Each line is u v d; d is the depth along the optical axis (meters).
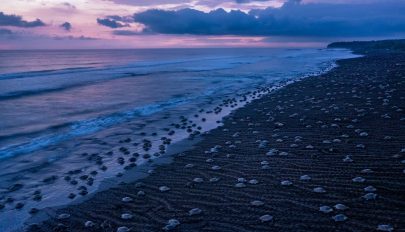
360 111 21.91
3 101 30.91
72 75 55.56
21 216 11.23
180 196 11.82
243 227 9.49
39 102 30.89
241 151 16.17
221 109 27.62
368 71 48.19
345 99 26.84
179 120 24.11
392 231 8.34
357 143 15.53
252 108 26.86
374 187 10.84
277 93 33.50
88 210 11.39
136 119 24.52
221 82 46.59
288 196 10.97
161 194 12.12
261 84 43.38
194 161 15.39
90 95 35.31
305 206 10.20
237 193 11.59
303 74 53.88
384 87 31.00
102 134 20.62
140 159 16.20
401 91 28.12
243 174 13.23
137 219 10.52
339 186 11.23
